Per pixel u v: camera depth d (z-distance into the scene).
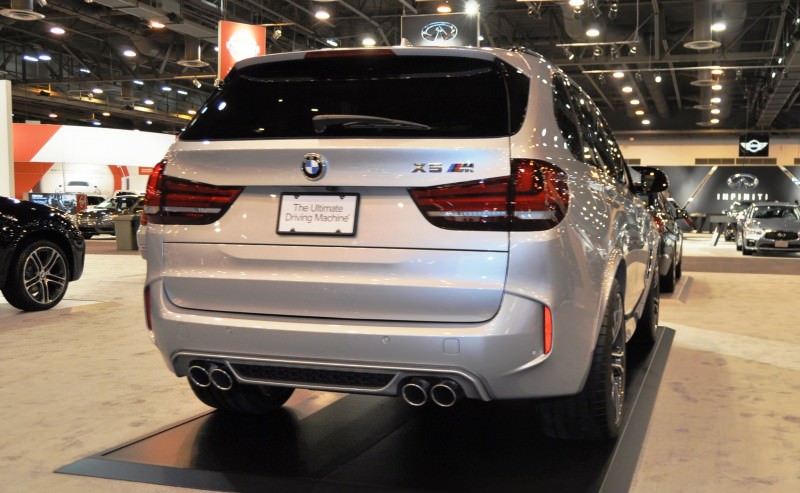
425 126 2.32
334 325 2.30
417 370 2.24
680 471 2.62
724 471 2.62
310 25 22.67
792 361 4.47
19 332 5.41
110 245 18.67
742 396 3.65
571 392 2.40
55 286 6.59
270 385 2.47
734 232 22.95
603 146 3.30
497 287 2.20
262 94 2.61
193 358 2.50
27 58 28.55
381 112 2.42
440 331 2.21
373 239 2.29
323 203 2.34
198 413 3.36
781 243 15.32
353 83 2.54
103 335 5.30
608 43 18.81
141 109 35.41
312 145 2.34
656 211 7.11
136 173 27.33
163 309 2.52
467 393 2.26
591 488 2.44
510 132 2.27
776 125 35.09
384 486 2.47
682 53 24.92
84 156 26.12
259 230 2.40
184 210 2.51
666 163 35.31
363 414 3.36
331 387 2.39
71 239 6.64
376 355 2.26
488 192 2.21
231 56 13.20
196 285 2.48
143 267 11.48
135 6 17.08
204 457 2.76
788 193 30.34
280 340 2.34
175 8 18.31
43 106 35.59
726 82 28.81
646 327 4.79
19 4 14.62
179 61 22.12
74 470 2.63
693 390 3.77
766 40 23.11
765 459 2.75
